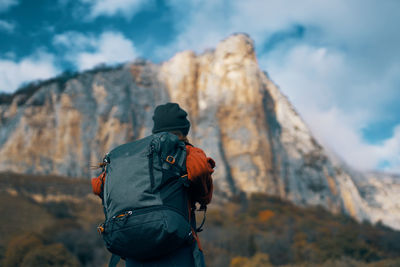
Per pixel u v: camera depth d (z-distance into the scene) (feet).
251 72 361.92
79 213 207.51
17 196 220.84
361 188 405.59
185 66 371.97
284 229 185.68
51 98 331.98
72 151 307.99
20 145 302.04
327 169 348.38
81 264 107.76
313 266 45.52
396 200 392.06
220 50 372.58
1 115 330.54
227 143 331.16
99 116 327.47
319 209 300.81
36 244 104.32
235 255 111.96
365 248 106.63
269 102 374.63
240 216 235.20
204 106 350.64
